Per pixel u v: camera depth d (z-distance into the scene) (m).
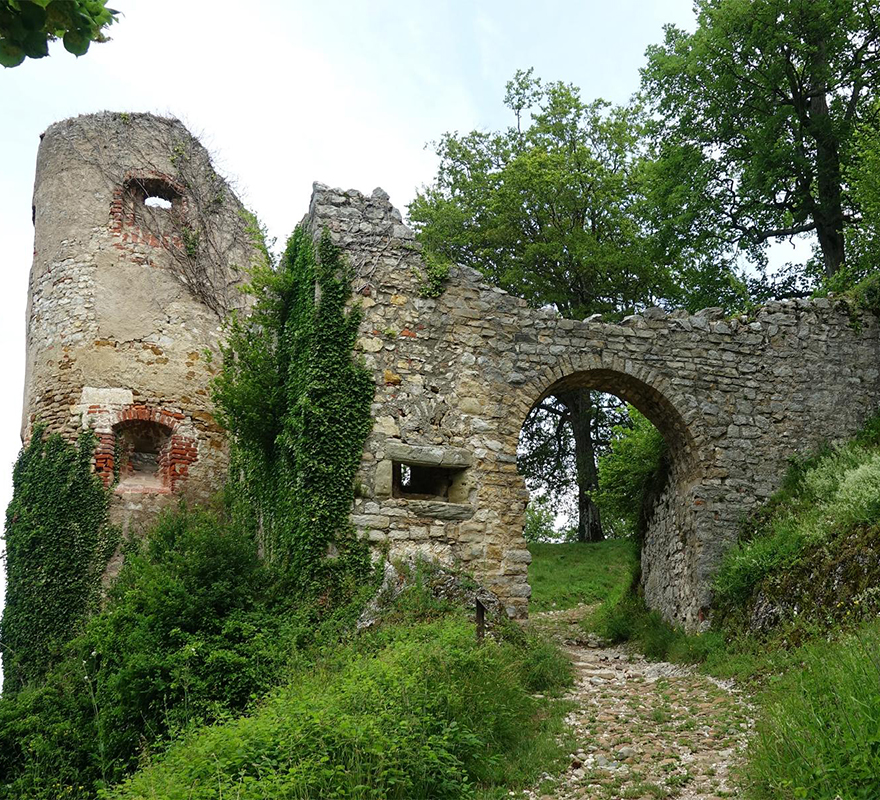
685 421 11.82
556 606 16.62
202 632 9.37
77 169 14.40
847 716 5.52
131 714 8.88
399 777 5.80
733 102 18.50
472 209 22.25
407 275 11.16
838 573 9.12
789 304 12.67
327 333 10.59
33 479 13.06
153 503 13.13
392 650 8.02
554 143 22.95
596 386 12.26
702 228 19.73
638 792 6.16
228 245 14.87
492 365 11.22
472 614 9.73
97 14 3.79
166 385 13.72
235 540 10.45
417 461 10.59
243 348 11.59
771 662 8.93
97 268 13.91
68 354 13.51
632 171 22.94
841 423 12.30
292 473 10.52
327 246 10.93
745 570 10.66
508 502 10.83
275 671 8.74
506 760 6.81
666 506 12.81
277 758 5.82
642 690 9.37
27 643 12.23
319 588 9.77
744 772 6.15
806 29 17.11
